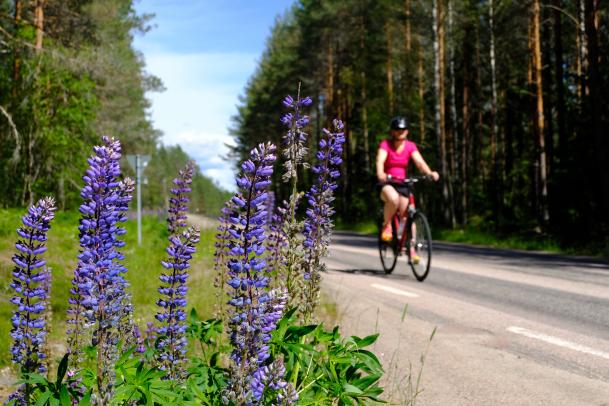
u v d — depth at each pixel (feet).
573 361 14.12
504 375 13.01
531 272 33.32
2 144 73.26
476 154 146.61
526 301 22.93
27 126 73.46
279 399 6.81
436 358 14.46
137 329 8.98
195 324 9.30
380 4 125.29
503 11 103.40
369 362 8.35
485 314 20.16
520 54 116.67
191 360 8.82
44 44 79.00
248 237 6.72
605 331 17.37
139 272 26.11
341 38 151.53
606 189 57.31
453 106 121.80
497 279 30.01
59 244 35.14
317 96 167.73
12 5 79.05
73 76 77.87
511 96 119.24
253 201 6.67
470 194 123.75
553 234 62.18
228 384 6.94
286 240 10.82
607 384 12.31
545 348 15.39
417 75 120.47
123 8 131.95
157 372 6.96
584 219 58.54
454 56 125.90
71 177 77.00
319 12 154.61
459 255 46.96
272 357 8.04
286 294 6.97
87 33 80.02
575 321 18.92
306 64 160.56
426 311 20.74
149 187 239.71
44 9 77.77
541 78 82.94
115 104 94.22
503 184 105.70
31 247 7.77
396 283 28.63
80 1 82.53
